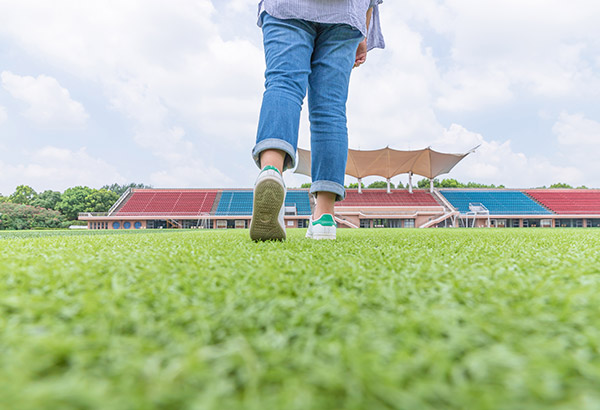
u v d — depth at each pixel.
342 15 1.51
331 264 0.71
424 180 43.56
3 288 0.49
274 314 0.36
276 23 1.44
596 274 0.62
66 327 0.32
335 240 1.69
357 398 0.21
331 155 1.71
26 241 1.53
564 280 0.56
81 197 36.06
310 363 0.25
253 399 0.20
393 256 0.88
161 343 0.30
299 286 0.51
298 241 1.55
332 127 1.70
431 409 0.20
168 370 0.23
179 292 0.47
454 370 0.24
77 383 0.20
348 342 0.29
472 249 1.12
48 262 0.73
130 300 0.43
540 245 1.34
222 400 0.21
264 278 0.54
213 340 0.32
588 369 0.24
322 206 1.78
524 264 0.73
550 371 0.23
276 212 1.40
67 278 0.53
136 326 0.33
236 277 0.57
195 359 0.24
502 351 0.27
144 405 0.19
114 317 0.35
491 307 0.38
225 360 0.25
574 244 1.41
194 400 0.20
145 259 0.79
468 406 0.20
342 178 1.77
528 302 0.41
